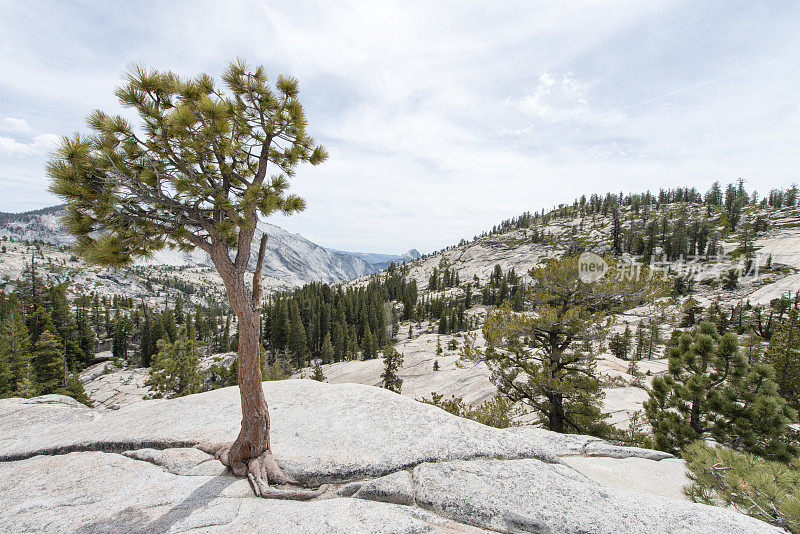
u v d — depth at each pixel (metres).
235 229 6.38
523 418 19.44
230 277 6.36
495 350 16.33
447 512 4.88
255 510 5.05
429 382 40.38
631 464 8.96
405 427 7.79
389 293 158.50
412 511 4.97
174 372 33.78
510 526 4.57
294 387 11.48
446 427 7.66
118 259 5.81
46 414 10.67
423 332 105.00
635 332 59.66
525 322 15.28
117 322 83.44
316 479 5.97
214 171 6.77
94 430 8.66
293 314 86.88
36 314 59.19
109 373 68.94
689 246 117.31
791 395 20.16
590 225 179.75
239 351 6.43
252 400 6.40
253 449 6.37
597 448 9.70
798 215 119.44
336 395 10.41
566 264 15.66
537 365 15.45
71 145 5.13
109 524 4.78
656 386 12.08
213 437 7.59
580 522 4.54
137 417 9.43
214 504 5.23
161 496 5.48
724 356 10.94
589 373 15.77
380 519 4.74
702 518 4.62
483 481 5.55
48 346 48.25
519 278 137.00
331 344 80.12
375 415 8.64
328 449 6.89
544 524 4.53
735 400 10.44
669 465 8.95
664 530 4.38
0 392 38.66
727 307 73.38
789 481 6.12
